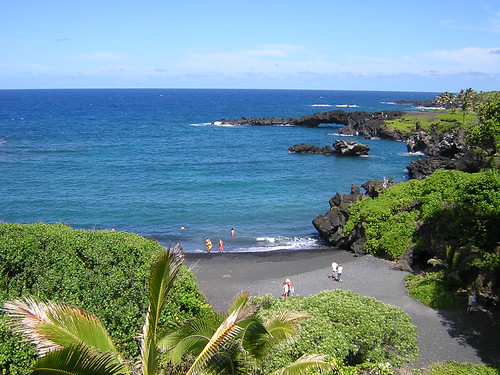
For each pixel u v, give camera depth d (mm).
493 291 26328
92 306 17250
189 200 57906
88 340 9242
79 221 49125
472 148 61719
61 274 18891
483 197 28906
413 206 38250
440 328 24062
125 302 18188
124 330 16859
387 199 40406
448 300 26781
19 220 48875
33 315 8891
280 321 11852
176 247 9336
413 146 98375
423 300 27562
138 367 10523
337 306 19047
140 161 84250
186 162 84125
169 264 9031
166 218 50594
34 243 20609
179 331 11039
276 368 14078
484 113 36281
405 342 18234
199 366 8992
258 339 11023
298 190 64750
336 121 141500
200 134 125312
